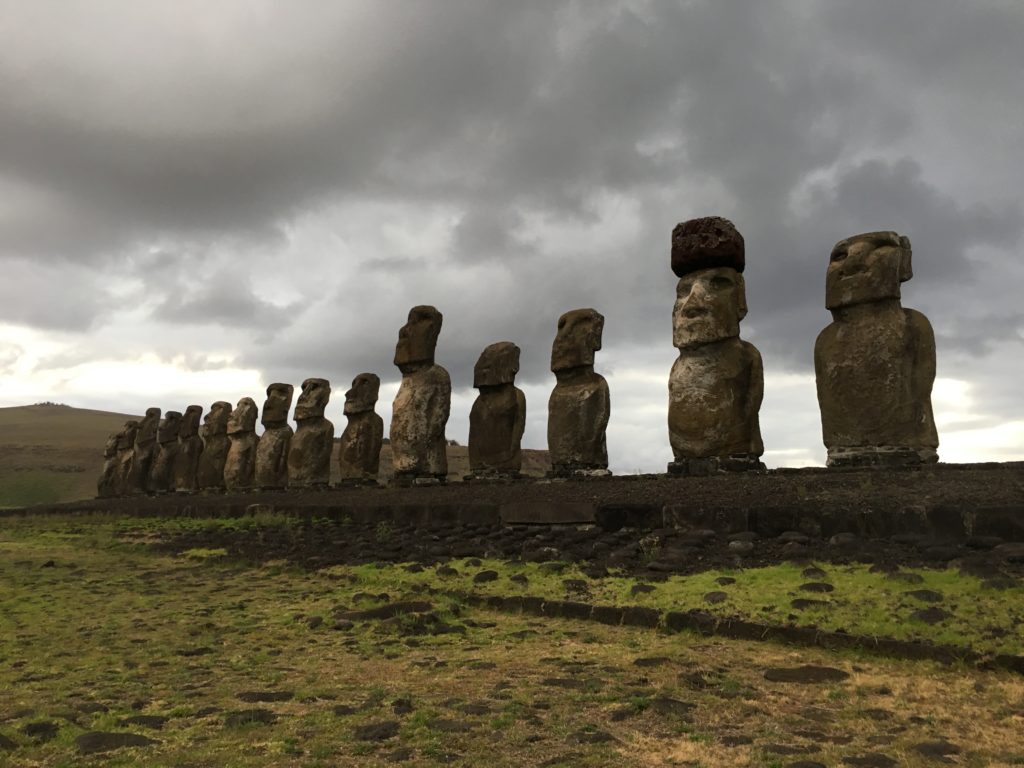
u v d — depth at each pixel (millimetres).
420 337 22234
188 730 5430
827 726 5270
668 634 7949
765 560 9539
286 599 10859
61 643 8422
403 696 6117
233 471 31250
